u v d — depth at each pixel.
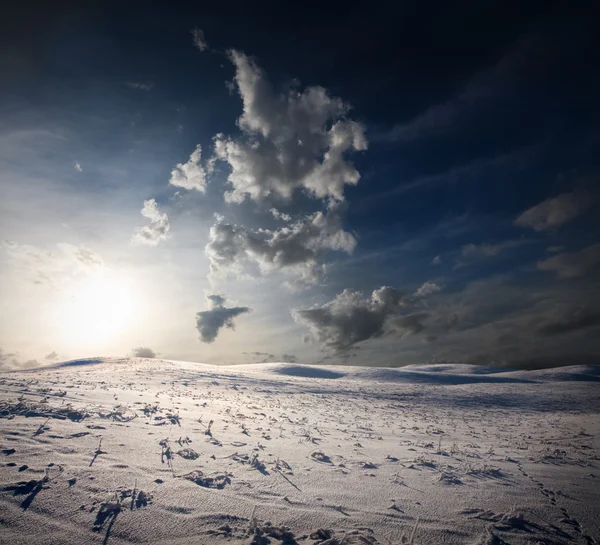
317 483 6.29
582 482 7.46
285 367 76.00
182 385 25.78
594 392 43.25
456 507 5.61
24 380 15.71
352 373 71.12
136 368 40.31
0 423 7.50
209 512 4.77
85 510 4.48
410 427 15.58
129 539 3.97
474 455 9.78
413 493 6.14
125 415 9.94
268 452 8.07
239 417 13.00
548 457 9.83
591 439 13.48
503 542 4.54
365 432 13.01
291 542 4.17
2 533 3.84
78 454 6.29
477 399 35.44
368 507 5.39
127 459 6.38
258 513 4.87
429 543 4.38
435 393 39.66
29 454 6.00
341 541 4.25
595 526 5.26
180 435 8.58
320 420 15.34
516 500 6.09
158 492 5.20
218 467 6.57
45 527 4.03
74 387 14.76
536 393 41.91
